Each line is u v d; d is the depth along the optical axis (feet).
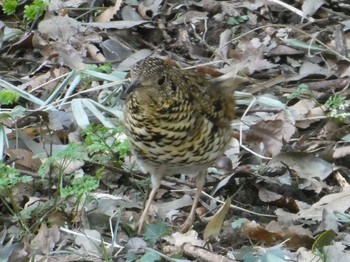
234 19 51.31
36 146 39.63
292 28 50.06
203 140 32.91
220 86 34.60
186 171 34.22
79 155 34.22
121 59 47.88
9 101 40.65
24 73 46.91
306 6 51.29
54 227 34.06
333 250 32.07
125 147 37.19
